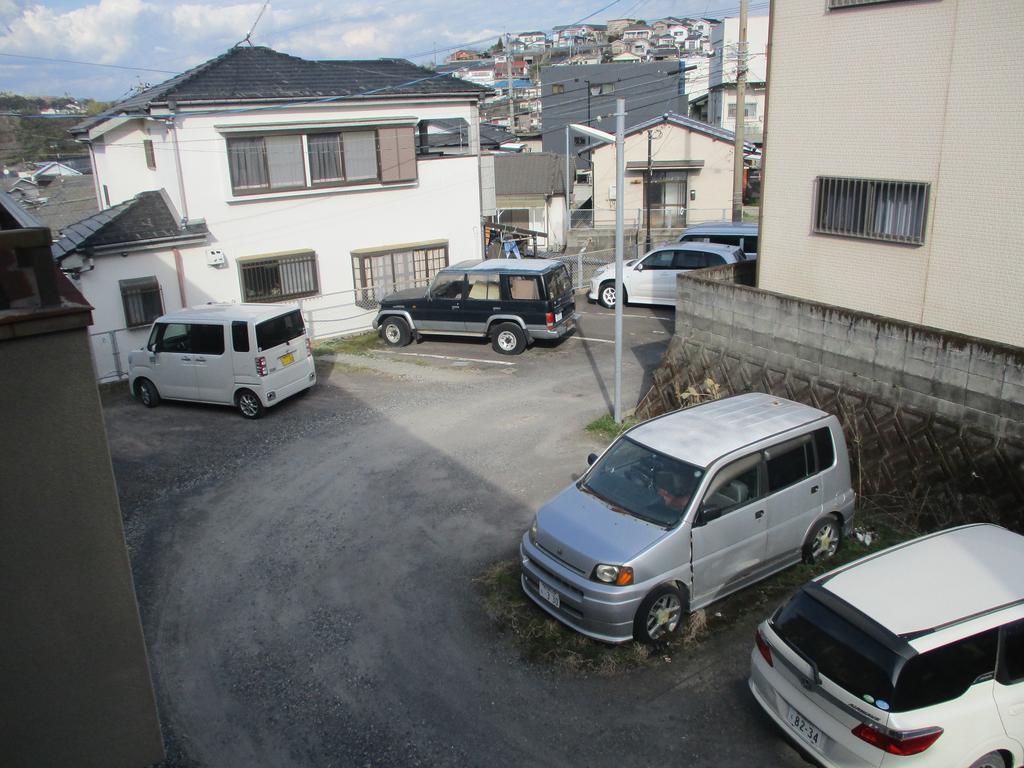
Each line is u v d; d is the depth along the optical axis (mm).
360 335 18359
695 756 5406
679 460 6965
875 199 9625
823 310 9141
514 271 15609
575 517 6988
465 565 8117
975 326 8859
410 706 6059
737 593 7309
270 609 7508
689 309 11398
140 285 15391
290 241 17641
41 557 3986
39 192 38281
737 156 22828
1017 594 5016
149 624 7355
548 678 6293
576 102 48688
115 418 13070
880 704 4508
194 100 15531
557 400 13133
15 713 4070
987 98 8320
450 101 19516
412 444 11508
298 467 10859
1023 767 4727
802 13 10000
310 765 5512
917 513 8156
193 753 5688
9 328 3684
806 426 7488
